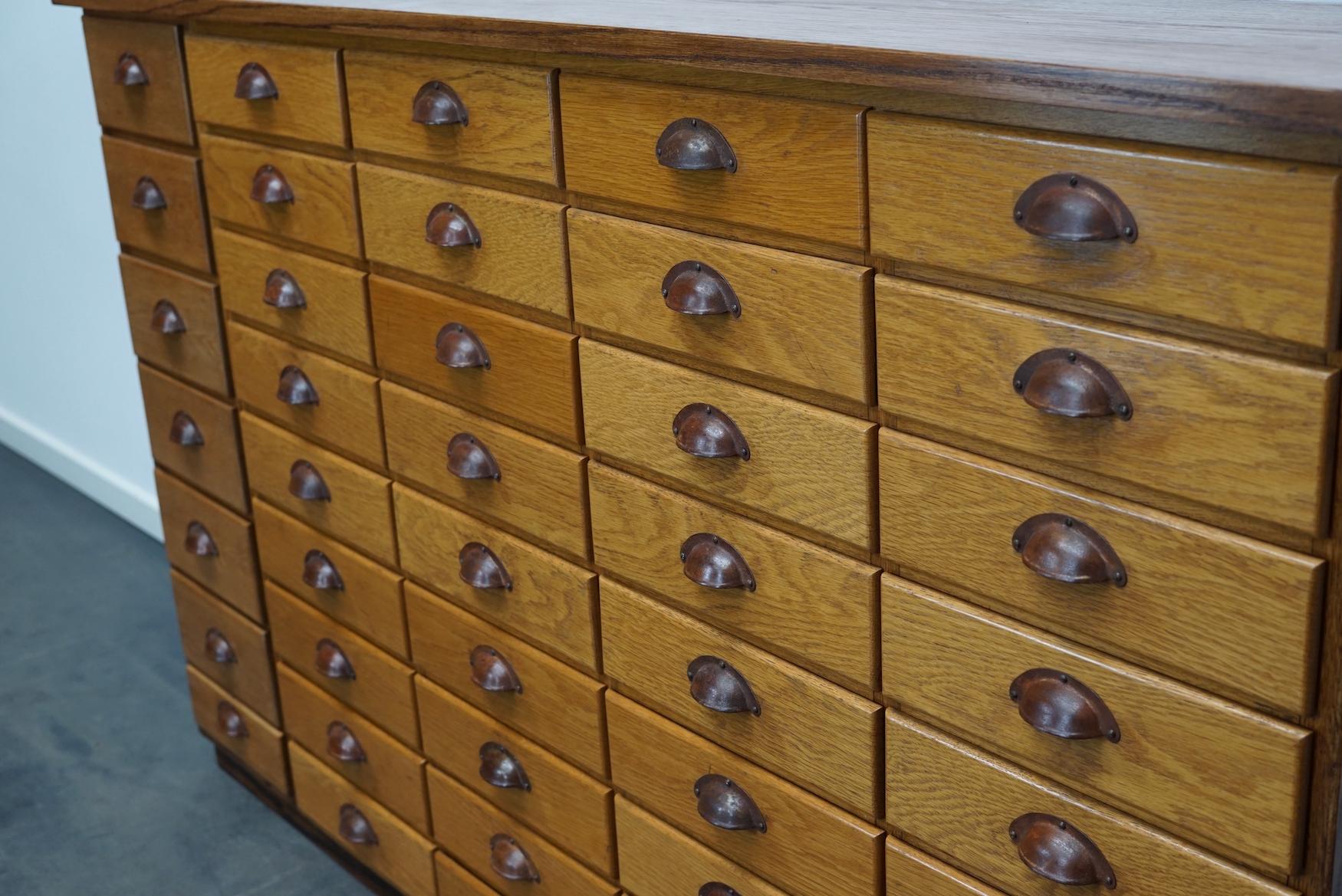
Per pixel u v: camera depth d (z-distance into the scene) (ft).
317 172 5.32
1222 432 3.03
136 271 6.72
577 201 4.37
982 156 3.25
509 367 4.83
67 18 9.28
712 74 3.78
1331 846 3.15
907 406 3.64
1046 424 3.34
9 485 11.44
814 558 4.05
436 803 6.03
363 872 6.85
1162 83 2.78
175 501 7.16
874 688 4.04
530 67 4.29
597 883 5.36
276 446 6.19
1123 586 3.32
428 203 4.89
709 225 3.98
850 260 3.67
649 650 4.73
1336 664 3.01
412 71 4.72
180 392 6.73
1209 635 3.19
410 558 5.65
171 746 8.04
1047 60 2.99
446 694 5.75
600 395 4.53
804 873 4.49
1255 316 2.90
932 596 3.78
